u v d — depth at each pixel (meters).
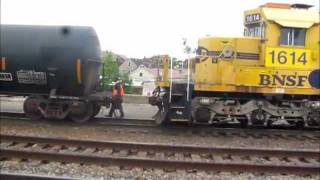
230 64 16.62
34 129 15.59
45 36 17.56
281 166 10.48
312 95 16.67
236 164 10.52
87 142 12.67
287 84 16.28
